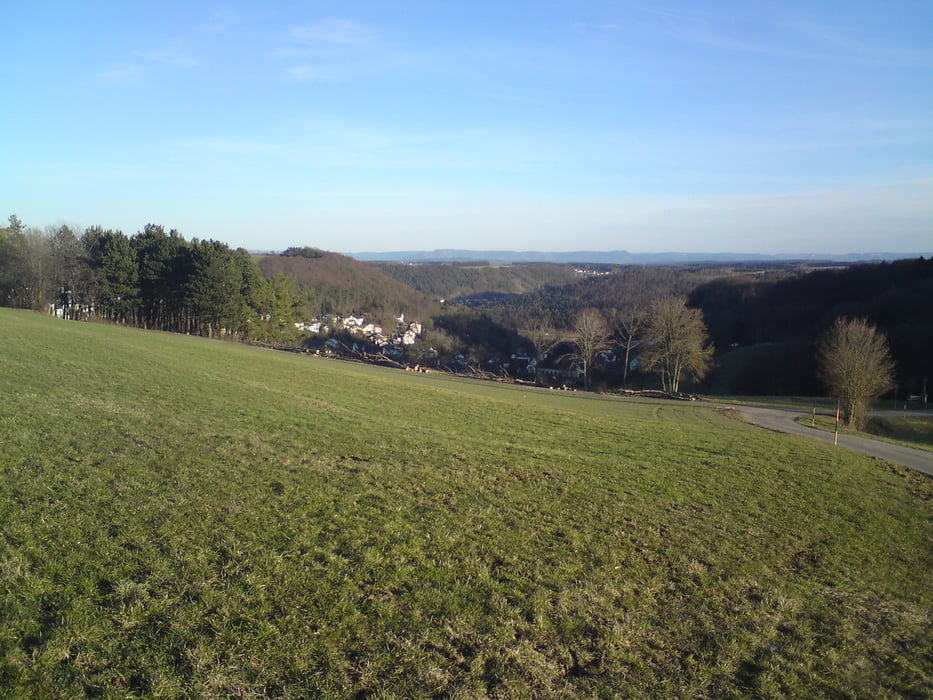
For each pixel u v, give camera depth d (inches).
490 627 245.9
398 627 237.8
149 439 474.0
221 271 2267.5
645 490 503.2
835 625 289.9
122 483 359.6
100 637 207.0
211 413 633.6
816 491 570.3
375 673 207.0
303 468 444.8
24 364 768.9
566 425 894.4
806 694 227.8
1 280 2265.0
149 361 999.0
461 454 571.5
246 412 668.1
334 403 852.0
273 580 261.3
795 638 272.2
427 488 434.6
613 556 338.3
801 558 384.2
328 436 587.5
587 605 276.1
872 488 618.2
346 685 197.6
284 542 303.7
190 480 383.2
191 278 2253.9
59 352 929.5
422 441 619.8
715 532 409.1
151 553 271.3
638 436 835.4
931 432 1599.4
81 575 245.4
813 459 751.7
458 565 303.0
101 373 792.9
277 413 689.0
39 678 182.7
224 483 385.4
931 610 327.0
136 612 223.8
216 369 1045.8
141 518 310.5
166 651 204.2
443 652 225.3
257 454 470.6
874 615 307.4
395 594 264.8
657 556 350.9
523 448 640.4
